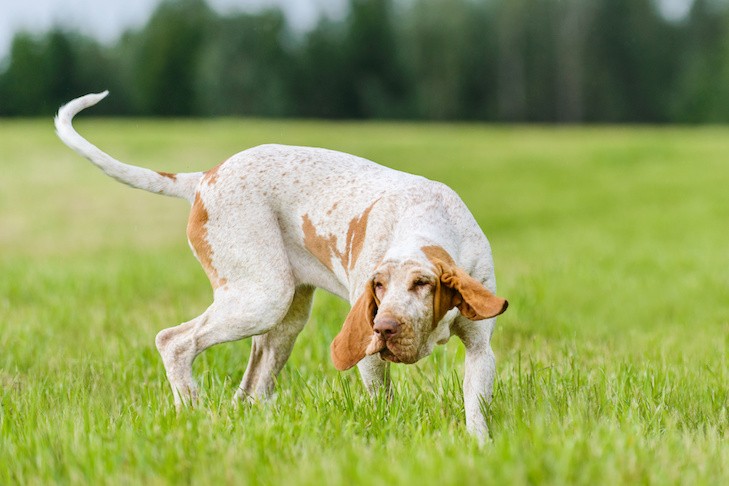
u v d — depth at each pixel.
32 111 69.06
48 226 19.03
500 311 3.71
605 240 16.23
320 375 5.53
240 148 29.09
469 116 69.44
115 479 3.36
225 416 4.27
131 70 69.12
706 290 9.64
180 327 5.12
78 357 5.98
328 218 4.86
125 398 5.03
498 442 3.63
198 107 68.00
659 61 67.12
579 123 67.94
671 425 4.07
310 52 68.56
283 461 3.58
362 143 31.25
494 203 22.67
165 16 67.75
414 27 68.88
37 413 4.33
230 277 5.03
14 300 8.77
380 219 4.55
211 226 5.06
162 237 17.61
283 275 4.97
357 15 68.69
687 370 5.34
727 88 62.19
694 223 18.19
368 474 3.19
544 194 23.84
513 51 68.38
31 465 3.63
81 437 3.85
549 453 3.34
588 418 4.13
